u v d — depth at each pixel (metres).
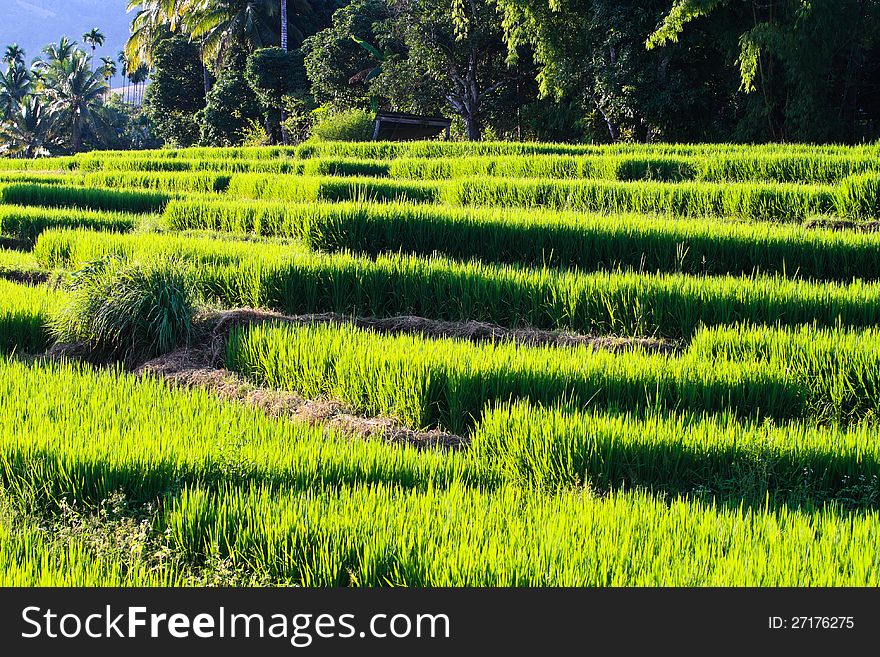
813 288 11.05
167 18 60.19
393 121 44.50
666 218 15.38
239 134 56.59
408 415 8.03
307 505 5.19
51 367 8.27
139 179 24.80
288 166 28.12
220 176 23.94
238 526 5.03
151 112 65.62
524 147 27.80
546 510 5.31
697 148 25.31
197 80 63.19
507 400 8.02
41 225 17.27
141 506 5.56
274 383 9.12
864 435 6.83
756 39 28.59
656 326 10.70
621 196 18.25
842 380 8.33
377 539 4.74
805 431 7.43
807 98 29.09
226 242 13.78
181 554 4.92
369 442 6.66
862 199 16.58
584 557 4.54
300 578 4.66
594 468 6.45
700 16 31.28
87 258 13.25
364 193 19.73
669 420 6.96
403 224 14.53
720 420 7.35
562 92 35.34
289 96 51.16
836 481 6.55
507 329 10.93
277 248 13.32
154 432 6.22
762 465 6.46
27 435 5.99
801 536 4.88
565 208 18.25
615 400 8.08
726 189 17.78
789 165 20.25
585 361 8.45
